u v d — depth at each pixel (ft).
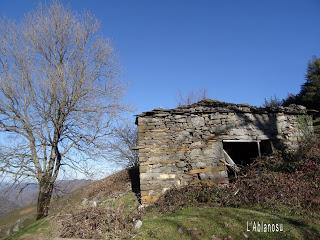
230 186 36.60
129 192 43.42
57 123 47.80
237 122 42.09
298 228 25.30
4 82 45.55
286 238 23.76
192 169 39.22
